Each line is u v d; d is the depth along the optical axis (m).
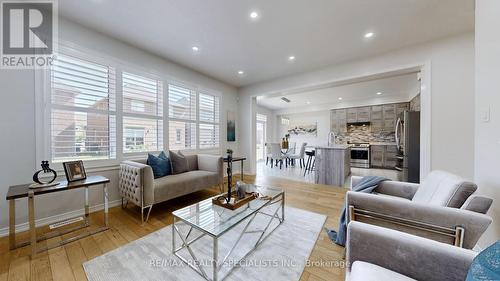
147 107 3.24
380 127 6.69
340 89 5.62
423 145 2.91
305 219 2.38
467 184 1.20
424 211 1.23
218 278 1.39
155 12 2.22
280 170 5.95
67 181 2.03
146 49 3.14
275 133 9.26
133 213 2.56
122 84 2.89
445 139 2.74
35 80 2.13
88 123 2.54
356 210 1.48
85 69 2.52
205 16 2.29
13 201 1.71
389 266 0.89
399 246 0.87
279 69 3.99
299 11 2.19
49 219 2.24
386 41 2.86
